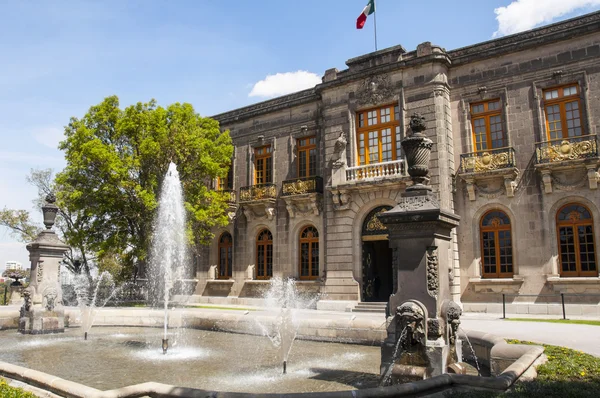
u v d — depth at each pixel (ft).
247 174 95.25
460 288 67.72
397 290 25.50
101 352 39.01
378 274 86.48
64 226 111.14
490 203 67.41
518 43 67.10
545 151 63.46
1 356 37.24
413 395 19.20
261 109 93.86
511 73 68.13
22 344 43.39
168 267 92.02
